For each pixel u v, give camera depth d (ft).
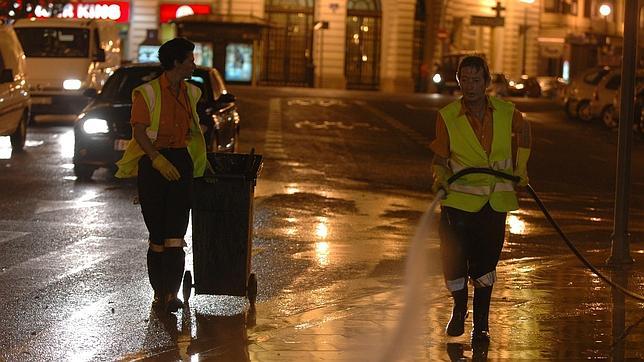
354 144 186.91
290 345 54.70
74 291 67.56
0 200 108.37
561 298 66.28
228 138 134.31
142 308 63.10
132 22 453.99
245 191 61.21
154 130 59.93
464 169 52.49
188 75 60.90
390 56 465.06
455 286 53.98
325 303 65.21
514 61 549.54
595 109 256.93
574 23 585.22
